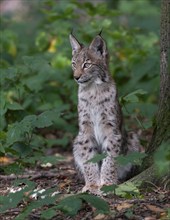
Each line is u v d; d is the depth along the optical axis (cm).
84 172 1191
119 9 2373
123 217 923
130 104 1586
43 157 1166
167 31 1134
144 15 2331
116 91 1209
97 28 1783
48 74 1725
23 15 2648
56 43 1858
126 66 1812
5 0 2878
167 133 1093
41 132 1683
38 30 2233
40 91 1692
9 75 1390
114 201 992
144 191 1034
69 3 1925
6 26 2319
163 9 1141
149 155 1112
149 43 1856
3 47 1969
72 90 1652
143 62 1762
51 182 1205
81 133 1216
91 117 1206
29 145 1224
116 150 1188
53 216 934
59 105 1658
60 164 1431
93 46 1207
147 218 910
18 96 1520
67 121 1691
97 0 2744
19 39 2241
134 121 1631
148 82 1730
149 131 1588
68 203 898
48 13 1884
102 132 1206
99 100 1192
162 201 979
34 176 1233
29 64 1422
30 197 1029
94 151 1220
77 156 1231
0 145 1180
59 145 1636
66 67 1778
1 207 933
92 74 1191
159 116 1125
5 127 1377
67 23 1872
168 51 1134
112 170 1171
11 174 1242
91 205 943
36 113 1644
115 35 1797
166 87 1126
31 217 948
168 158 894
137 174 1127
